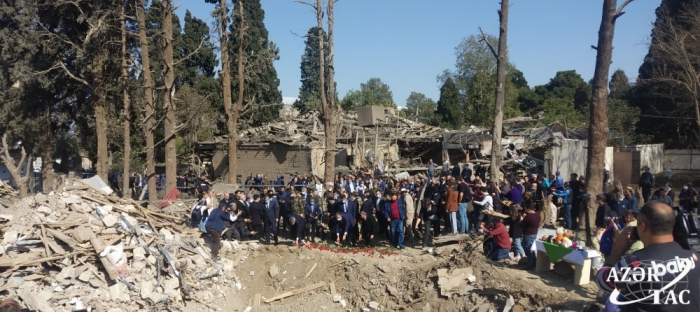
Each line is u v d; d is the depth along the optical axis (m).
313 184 20.12
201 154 36.91
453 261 12.62
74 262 11.31
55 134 29.64
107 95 27.91
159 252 12.77
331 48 21.66
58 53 26.03
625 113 42.50
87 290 10.93
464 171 20.77
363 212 15.39
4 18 25.56
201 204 15.63
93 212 13.11
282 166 31.56
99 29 22.47
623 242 5.94
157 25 31.48
